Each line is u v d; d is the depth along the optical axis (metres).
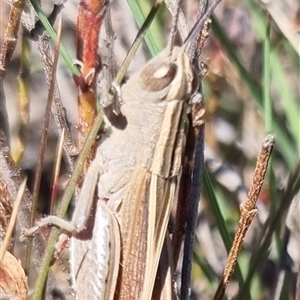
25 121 0.13
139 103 0.12
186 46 0.12
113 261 0.12
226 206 0.16
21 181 0.12
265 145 0.11
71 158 0.12
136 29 0.16
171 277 0.12
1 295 0.12
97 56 0.11
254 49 0.18
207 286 0.16
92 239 0.12
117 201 0.12
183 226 0.12
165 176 0.12
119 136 0.12
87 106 0.11
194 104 0.12
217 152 0.18
